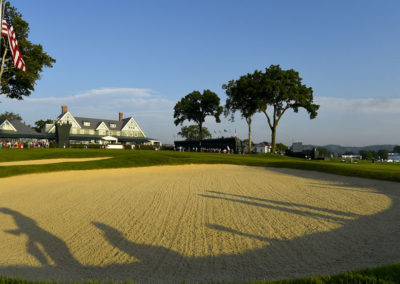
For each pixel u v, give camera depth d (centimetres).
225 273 486
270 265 516
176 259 552
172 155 3288
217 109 7662
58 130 4762
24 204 1022
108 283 441
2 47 3312
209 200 1063
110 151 3738
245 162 2747
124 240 659
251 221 791
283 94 4847
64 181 1560
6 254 579
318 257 548
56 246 625
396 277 357
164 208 943
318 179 1678
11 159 2630
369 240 638
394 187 1359
